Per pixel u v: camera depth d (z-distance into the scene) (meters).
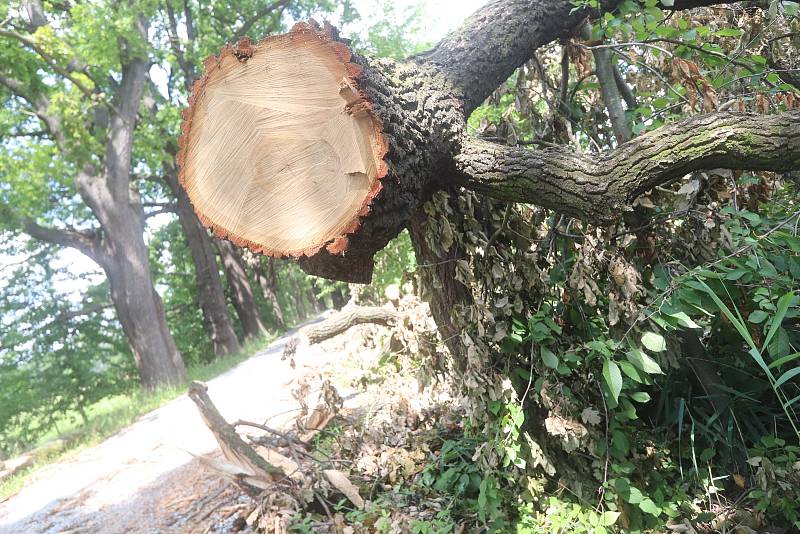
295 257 2.20
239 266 22.72
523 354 2.85
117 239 14.48
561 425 2.61
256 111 2.21
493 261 2.69
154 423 8.79
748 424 3.04
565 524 2.73
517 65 3.05
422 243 2.82
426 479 3.38
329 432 4.18
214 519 3.91
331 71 2.11
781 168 2.21
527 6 3.00
